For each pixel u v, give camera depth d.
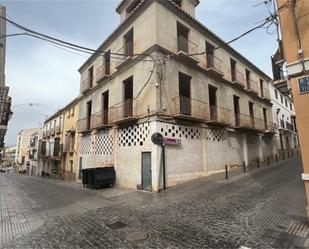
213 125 13.16
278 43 6.12
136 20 12.24
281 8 5.05
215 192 8.01
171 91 10.80
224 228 4.57
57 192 11.70
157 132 9.78
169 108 10.52
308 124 4.37
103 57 15.74
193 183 10.13
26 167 45.59
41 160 33.97
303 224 4.47
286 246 3.62
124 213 6.30
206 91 13.02
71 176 20.05
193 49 12.52
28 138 51.19
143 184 10.23
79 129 18.59
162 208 6.51
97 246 4.11
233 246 3.73
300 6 4.77
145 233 4.59
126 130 11.94
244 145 16.08
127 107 12.08
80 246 4.15
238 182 9.57
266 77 22.22
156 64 10.38
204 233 4.38
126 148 11.76
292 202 6.07
